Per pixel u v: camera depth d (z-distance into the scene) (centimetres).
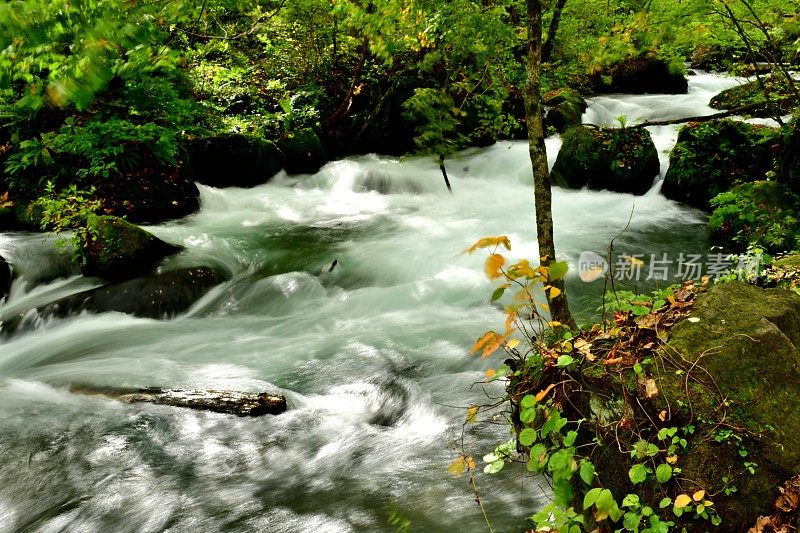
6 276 818
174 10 348
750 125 1030
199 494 426
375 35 591
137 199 990
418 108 865
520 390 335
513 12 848
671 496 257
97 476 450
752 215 768
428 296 763
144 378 588
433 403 530
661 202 1072
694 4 769
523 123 1473
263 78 1552
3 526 407
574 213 1059
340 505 405
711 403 270
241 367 611
